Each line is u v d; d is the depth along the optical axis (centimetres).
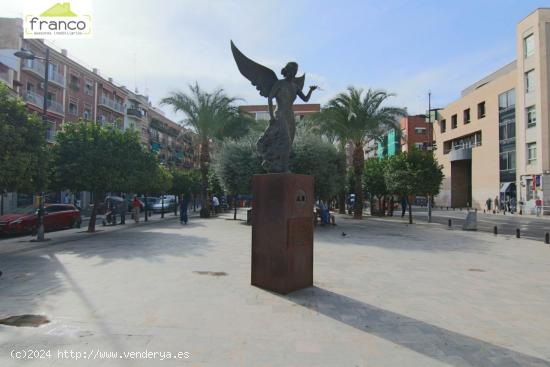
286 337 439
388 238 1479
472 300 607
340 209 3291
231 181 2130
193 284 685
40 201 1403
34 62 3650
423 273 815
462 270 855
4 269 827
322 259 977
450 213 3831
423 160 2167
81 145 1512
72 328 460
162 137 7169
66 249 1144
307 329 466
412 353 400
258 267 666
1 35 3434
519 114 3838
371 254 1068
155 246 1200
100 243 1285
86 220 2761
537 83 3581
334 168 1994
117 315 509
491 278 773
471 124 4825
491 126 4384
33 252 1088
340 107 2591
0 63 2995
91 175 1507
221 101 2722
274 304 566
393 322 496
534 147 3647
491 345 424
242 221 2409
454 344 425
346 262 935
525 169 3744
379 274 798
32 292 627
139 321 487
